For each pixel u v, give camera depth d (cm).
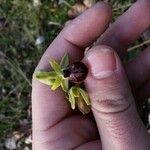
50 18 21
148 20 14
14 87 21
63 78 11
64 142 13
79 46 14
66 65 11
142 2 13
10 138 20
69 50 14
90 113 14
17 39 21
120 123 12
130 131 12
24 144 20
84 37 13
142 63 15
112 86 11
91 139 14
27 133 20
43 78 11
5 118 20
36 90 13
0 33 21
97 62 11
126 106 12
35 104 13
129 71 15
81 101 12
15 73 20
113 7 20
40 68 13
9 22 21
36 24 21
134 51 19
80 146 14
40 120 13
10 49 21
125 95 11
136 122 12
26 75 21
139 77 15
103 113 12
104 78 11
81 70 11
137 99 15
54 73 11
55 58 13
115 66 11
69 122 14
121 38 14
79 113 14
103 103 11
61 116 13
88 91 11
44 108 13
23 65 21
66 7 21
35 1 21
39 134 14
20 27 21
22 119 20
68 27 13
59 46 14
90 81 11
